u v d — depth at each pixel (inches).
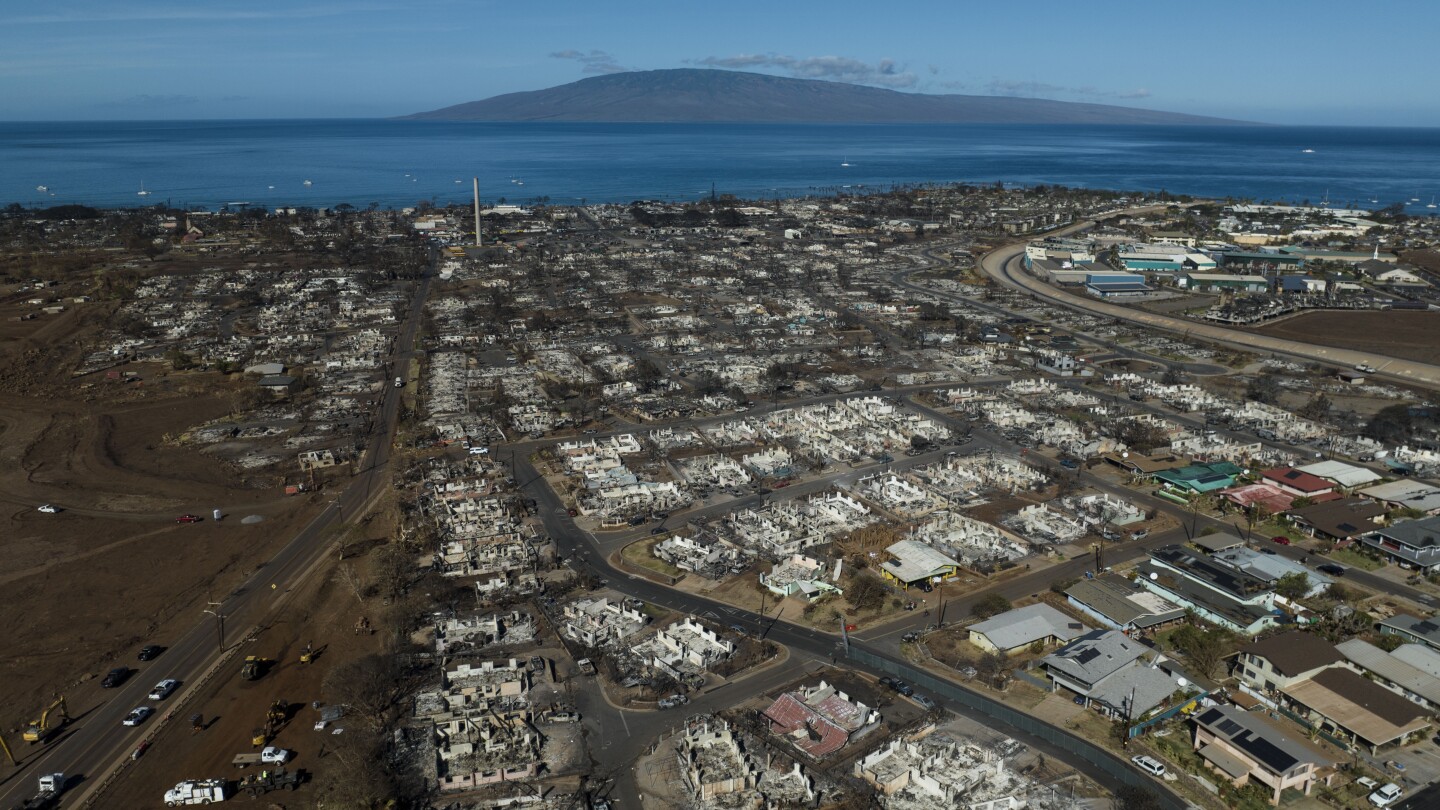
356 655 4010.8
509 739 3417.8
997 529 5211.6
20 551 4985.2
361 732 3454.7
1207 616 4242.1
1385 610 4320.9
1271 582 4434.1
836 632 4185.5
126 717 3587.6
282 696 3732.8
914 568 4670.3
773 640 4116.6
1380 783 3142.2
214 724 3550.7
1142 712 3489.2
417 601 4397.1
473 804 3100.4
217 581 4677.7
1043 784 3184.1
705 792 3102.9
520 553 4884.4
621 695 3703.3
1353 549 4953.3
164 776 3255.4
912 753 3326.8
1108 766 3265.3
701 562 4832.7
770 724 3499.0
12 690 3767.2
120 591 4581.7
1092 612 4301.2
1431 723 3481.8
